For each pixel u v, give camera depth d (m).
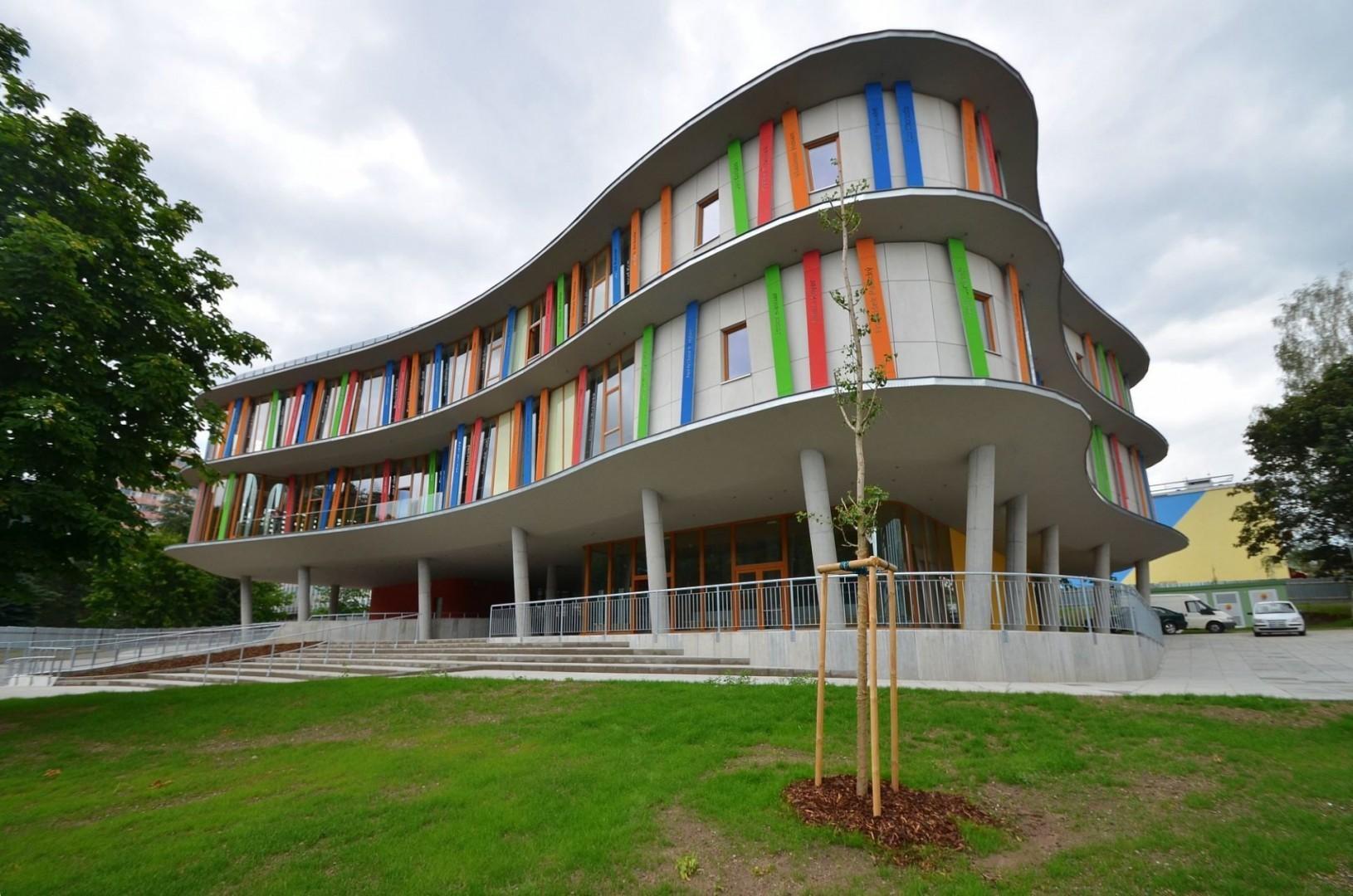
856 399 6.76
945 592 13.72
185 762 9.47
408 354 31.38
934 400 14.07
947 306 15.38
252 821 6.40
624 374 21.22
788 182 17.00
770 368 16.33
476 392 28.27
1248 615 46.12
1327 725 8.27
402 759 8.29
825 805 5.86
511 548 28.45
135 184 14.20
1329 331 40.22
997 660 12.28
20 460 10.96
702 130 18.16
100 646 26.70
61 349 11.58
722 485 18.78
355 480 33.19
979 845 5.25
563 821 5.89
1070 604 13.97
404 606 38.09
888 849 5.18
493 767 7.53
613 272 21.92
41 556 11.96
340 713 11.94
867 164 16.27
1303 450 37.50
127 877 5.36
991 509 15.57
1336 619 37.16
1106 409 28.61
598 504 21.86
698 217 19.16
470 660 18.80
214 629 25.97
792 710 9.25
